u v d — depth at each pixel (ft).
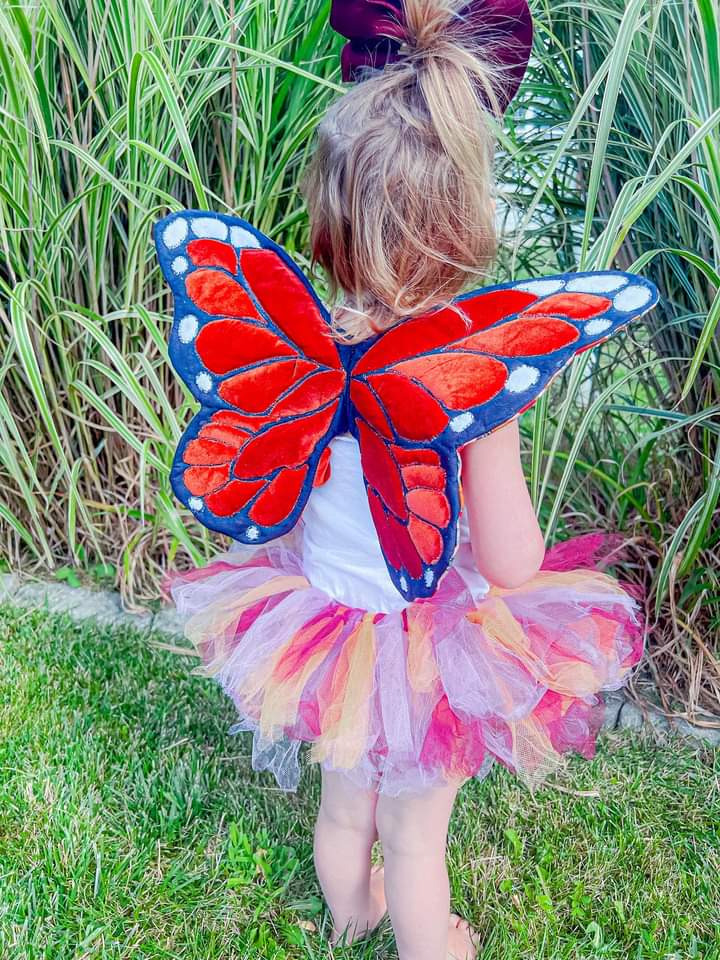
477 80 2.39
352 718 2.53
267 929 3.21
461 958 3.08
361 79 2.66
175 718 4.25
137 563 5.13
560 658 2.68
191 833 3.60
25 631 4.76
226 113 4.62
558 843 3.60
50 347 4.96
